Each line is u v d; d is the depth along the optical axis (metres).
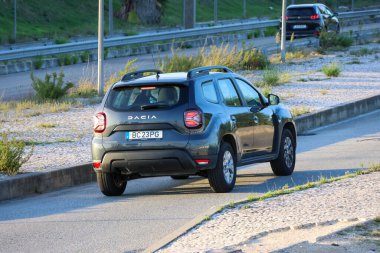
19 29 136.12
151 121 26.25
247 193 26.73
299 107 49.84
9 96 61.19
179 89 26.56
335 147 37.47
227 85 28.33
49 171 29.98
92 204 26.03
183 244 18.47
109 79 66.62
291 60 82.75
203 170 26.59
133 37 98.81
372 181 25.17
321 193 23.48
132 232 21.20
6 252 19.52
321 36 95.00
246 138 28.27
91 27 143.75
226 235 18.94
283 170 30.31
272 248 17.16
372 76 66.81
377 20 158.25
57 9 151.88
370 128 44.91
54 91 57.97
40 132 42.84
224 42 111.94
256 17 180.50
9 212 25.17
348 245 16.98
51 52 86.12
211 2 195.88
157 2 161.12
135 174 27.17
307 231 18.73
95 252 19.16
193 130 26.16
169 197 26.72
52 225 22.62
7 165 29.55
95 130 26.89
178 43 104.25
